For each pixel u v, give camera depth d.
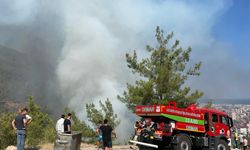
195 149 18.73
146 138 17.69
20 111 12.80
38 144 17.28
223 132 19.02
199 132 18.05
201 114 18.30
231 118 19.72
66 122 14.33
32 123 17.09
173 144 17.08
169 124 16.97
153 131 17.44
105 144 14.51
